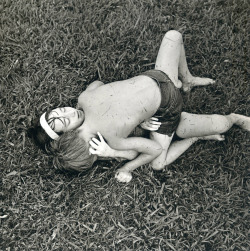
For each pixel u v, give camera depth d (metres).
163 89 1.96
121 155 2.00
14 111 2.29
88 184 2.23
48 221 2.17
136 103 1.89
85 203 2.21
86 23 2.43
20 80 2.34
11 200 2.19
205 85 2.39
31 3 2.45
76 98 2.33
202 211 2.21
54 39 2.39
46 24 2.42
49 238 2.15
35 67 2.36
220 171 2.28
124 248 2.17
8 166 2.22
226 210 2.22
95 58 2.38
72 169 1.91
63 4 2.48
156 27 2.45
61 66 2.37
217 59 2.43
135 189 2.24
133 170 2.21
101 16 2.46
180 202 2.24
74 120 1.86
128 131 1.91
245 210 2.21
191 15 2.48
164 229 2.19
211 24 2.48
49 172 2.23
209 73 2.41
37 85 2.33
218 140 2.30
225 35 2.44
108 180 2.24
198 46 2.43
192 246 2.15
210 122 2.11
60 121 1.84
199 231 2.18
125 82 1.94
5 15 2.44
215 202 2.22
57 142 1.86
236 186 2.25
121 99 1.88
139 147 1.97
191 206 2.22
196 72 2.42
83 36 2.40
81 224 2.18
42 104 2.29
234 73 2.40
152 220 2.19
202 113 2.36
